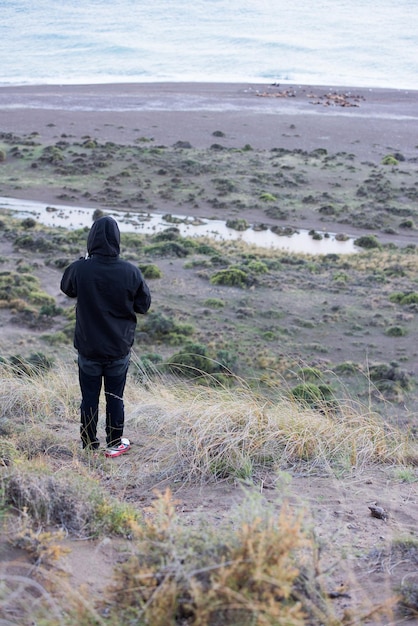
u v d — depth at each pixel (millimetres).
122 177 53438
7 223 42094
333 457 4672
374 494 4020
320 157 60188
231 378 18656
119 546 2766
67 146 59812
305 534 2303
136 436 5055
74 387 6555
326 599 2168
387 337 26281
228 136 65312
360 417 5398
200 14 154875
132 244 39188
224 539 2098
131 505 3336
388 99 81500
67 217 45500
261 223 46125
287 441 4641
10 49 118062
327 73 99500
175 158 58062
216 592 1861
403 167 58375
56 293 30953
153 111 72625
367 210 48625
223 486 4031
